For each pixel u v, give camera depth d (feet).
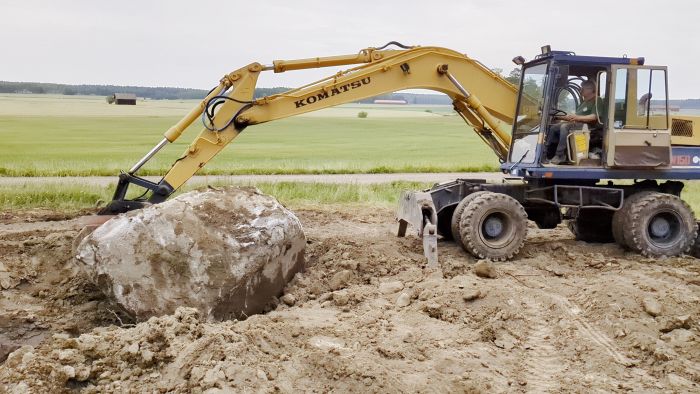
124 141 184.34
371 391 18.44
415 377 19.52
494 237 33.06
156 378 18.57
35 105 438.81
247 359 19.15
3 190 54.85
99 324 27.04
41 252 31.58
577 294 27.12
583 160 33.42
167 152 144.36
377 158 128.47
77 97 650.43
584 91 33.81
